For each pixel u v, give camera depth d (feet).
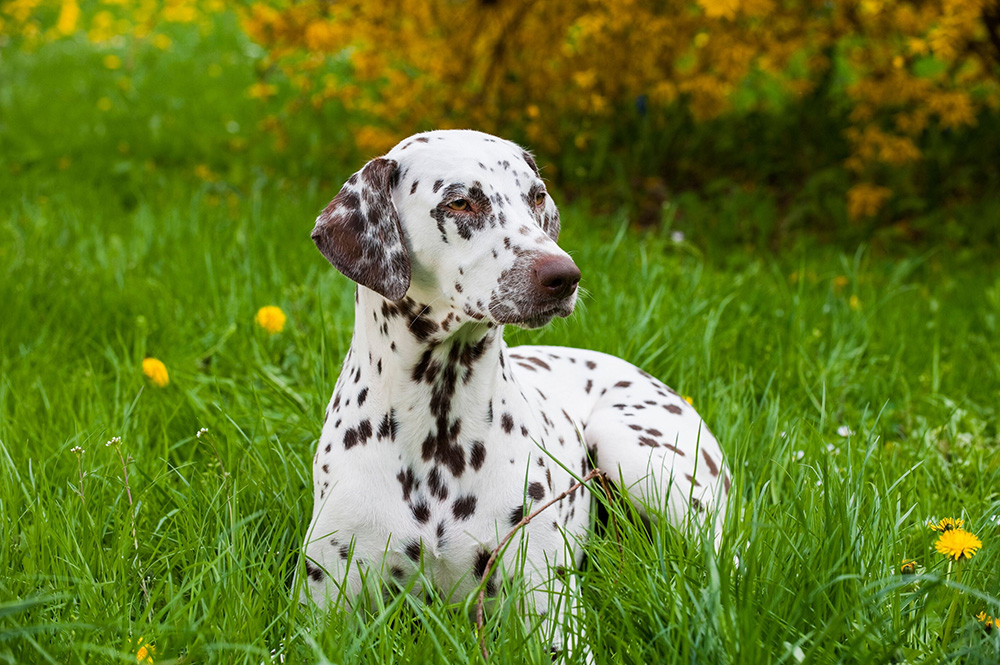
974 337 16.58
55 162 28.66
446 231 8.54
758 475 10.69
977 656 7.08
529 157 9.66
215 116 34.47
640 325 13.99
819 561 8.25
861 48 23.44
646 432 10.19
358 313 9.14
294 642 7.80
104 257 18.20
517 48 25.82
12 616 7.36
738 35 23.34
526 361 11.02
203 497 9.68
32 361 13.89
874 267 20.98
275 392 12.52
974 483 11.42
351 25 24.36
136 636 7.39
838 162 25.95
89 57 46.19
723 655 7.00
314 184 24.93
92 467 10.15
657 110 27.12
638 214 24.93
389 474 8.63
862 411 13.53
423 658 7.41
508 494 8.73
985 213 23.22
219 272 16.94
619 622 7.94
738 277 18.11
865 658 6.98
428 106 25.84
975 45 23.16
